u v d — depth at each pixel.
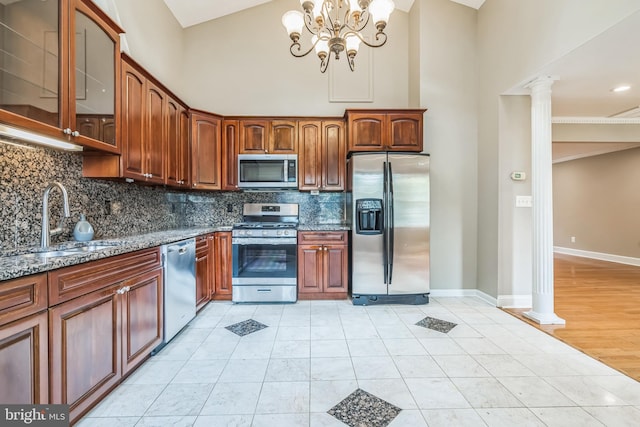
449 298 3.49
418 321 2.77
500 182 3.18
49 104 1.58
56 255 1.69
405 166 3.22
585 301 3.36
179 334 2.48
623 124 4.25
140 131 2.38
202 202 3.82
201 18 3.78
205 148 3.41
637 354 2.15
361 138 3.34
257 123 3.56
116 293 1.68
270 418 1.49
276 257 3.27
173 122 2.96
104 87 2.00
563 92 3.07
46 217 1.71
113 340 1.66
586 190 6.30
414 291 3.25
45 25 1.57
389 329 2.59
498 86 3.16
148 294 2.01
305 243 3.33
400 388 1.74
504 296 3.20
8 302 1.09
